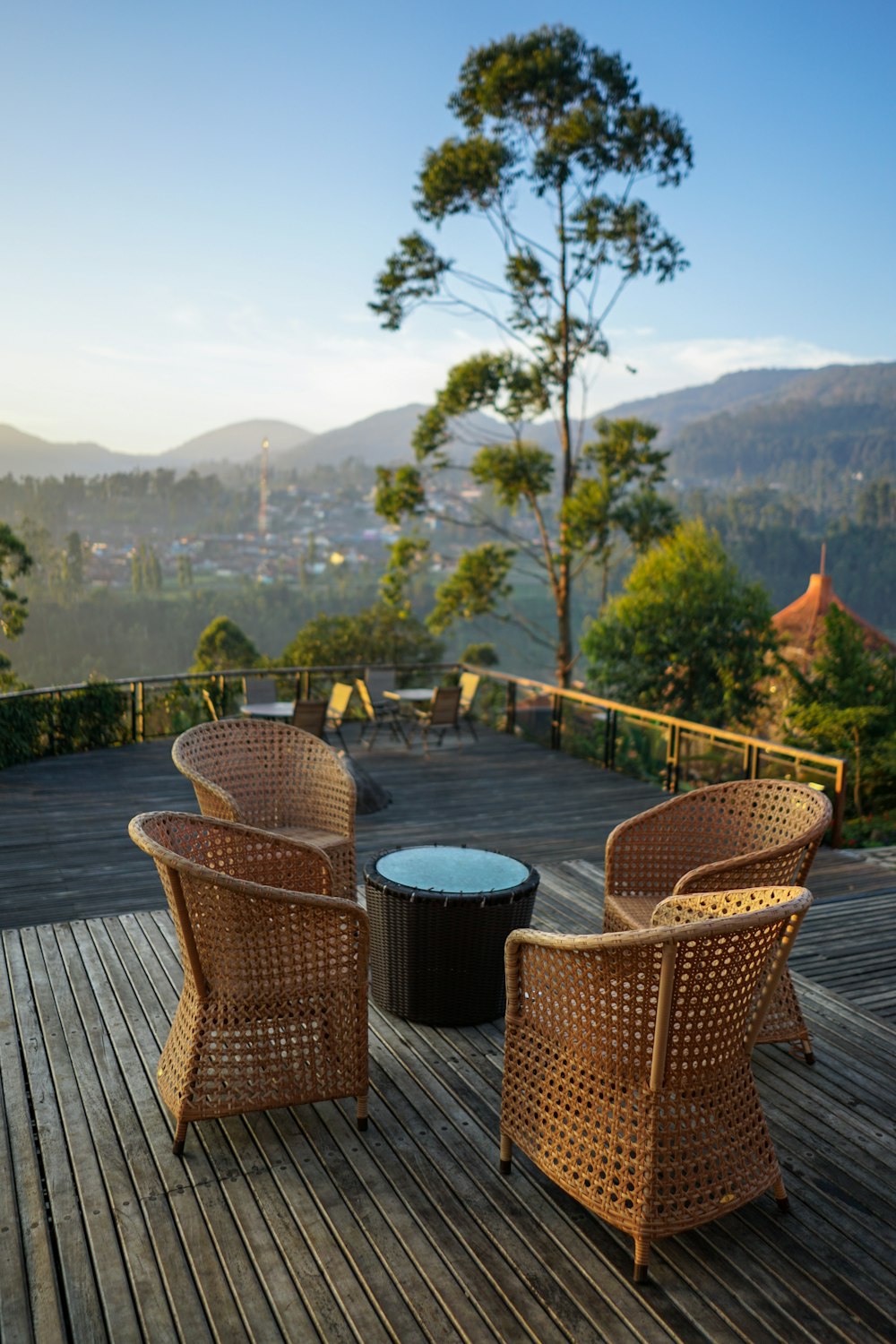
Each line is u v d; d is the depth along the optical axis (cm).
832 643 1237
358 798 652
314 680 1031
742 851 348
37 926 421
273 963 259
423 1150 258
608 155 1870
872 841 659
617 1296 204
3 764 785
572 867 536
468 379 2030
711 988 211
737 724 1703
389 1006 343
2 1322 193
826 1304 204
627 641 1783
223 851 303
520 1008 246
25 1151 253
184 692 961
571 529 2020
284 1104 262
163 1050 288
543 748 902
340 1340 190
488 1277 209
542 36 1858
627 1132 216
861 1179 249
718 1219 232
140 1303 199
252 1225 224
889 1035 338
